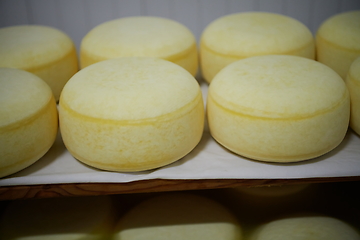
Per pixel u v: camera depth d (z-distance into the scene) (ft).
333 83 1.90
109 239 2.05
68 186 1.86
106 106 1.75
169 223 2.07
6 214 2.17
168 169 1.88
